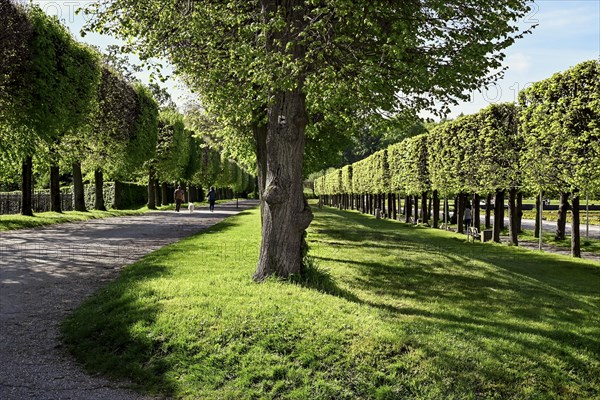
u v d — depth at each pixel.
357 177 46.69
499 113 18.86
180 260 10.31
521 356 5.63
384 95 8.84
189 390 4.81
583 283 10.95
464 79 8.71
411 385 4.92
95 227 19.34
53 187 24.67
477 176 19.81
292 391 4.80
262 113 10.04
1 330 6.08
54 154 22.38
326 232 20.36
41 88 17.73
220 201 69.56
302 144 8.39
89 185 41.81
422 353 5.36
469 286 9.95
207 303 6.48
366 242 17.06
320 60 7.74
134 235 16.34
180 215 29.52
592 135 13.05
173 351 5.39
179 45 9.64
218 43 9.39
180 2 9.02
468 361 5.33
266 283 7.80
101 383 4.89
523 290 9.77
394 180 32.19
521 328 6.89
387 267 11.61
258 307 6.32
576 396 5.10
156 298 6.77
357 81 7.38
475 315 7.55
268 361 5.19
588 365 5.69
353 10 7.12
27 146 18.75
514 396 4.95
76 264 10.31
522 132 17.67
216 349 5.38
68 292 7.91
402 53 7.61
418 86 8.77
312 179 97.38
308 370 5.07
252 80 7.38
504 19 8.60
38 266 9.98
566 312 8.06
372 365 5.18
